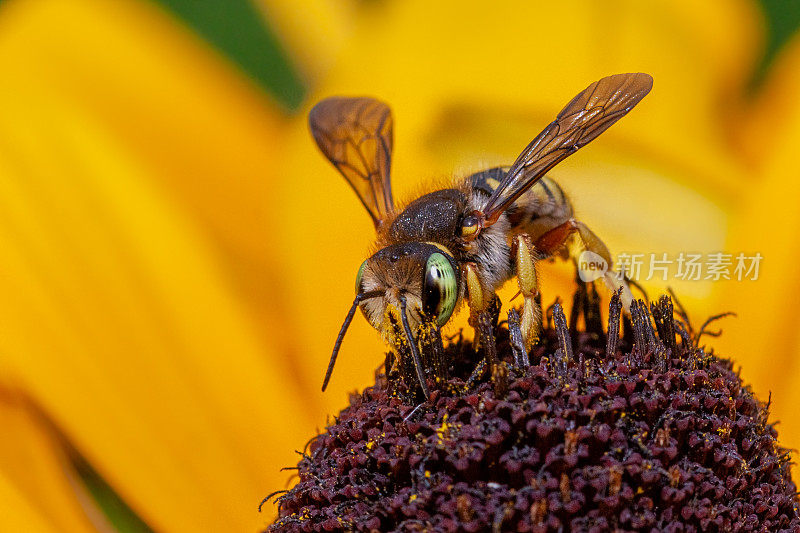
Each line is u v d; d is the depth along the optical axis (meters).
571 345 0.10
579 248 0.10
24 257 0.11
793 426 0.11
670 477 0.09
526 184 0.10
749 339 0.11
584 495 0.09
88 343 0.11
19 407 0.11
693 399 0.10
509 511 0.09
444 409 0.10
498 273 0.10
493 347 0.10
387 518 0.09
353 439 0.10
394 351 0.10
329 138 0.11
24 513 0.11
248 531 0.11
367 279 0.10
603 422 0.09
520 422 0.09
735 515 0.10
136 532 0.11
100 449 0.11
